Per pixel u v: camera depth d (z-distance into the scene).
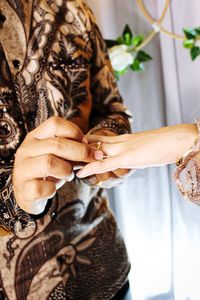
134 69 0.80
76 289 0.52
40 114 0.49
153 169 0.90
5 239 0.46
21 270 0.48
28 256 0.48
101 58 0.57
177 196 0.91
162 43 0.81
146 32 0.84
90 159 0.38
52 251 0.49
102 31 0.83
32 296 0.49
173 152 0.40
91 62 0.56
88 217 0.54
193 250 0.93
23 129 0.46
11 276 0.47
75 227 0.52
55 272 0.50
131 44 0.78
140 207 0.93
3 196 0.40
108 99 0.58
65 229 0.51
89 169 0.39
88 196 0.53
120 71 0.78
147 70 0.85
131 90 0.86
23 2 0.48
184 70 0.83
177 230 0.93
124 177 0.50
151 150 0.40
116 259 0.57
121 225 0.94
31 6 0.49
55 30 0.50
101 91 0.58
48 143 0.36
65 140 0.36
